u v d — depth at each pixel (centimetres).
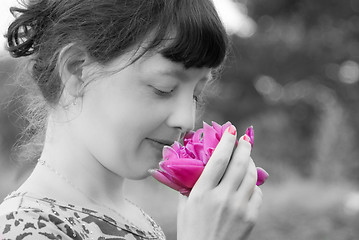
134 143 180
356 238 784
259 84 2597
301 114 2594
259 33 2567
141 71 178
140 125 179
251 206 181
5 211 171
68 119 188
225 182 179
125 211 204
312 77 2592
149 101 179
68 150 188
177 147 180
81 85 185
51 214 169
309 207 870
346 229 797
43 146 212
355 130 2072
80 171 189
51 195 182
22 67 223
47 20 200
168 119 181
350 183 1276
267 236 793
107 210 191
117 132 179
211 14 185
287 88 2622
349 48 2564
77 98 186
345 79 2616
